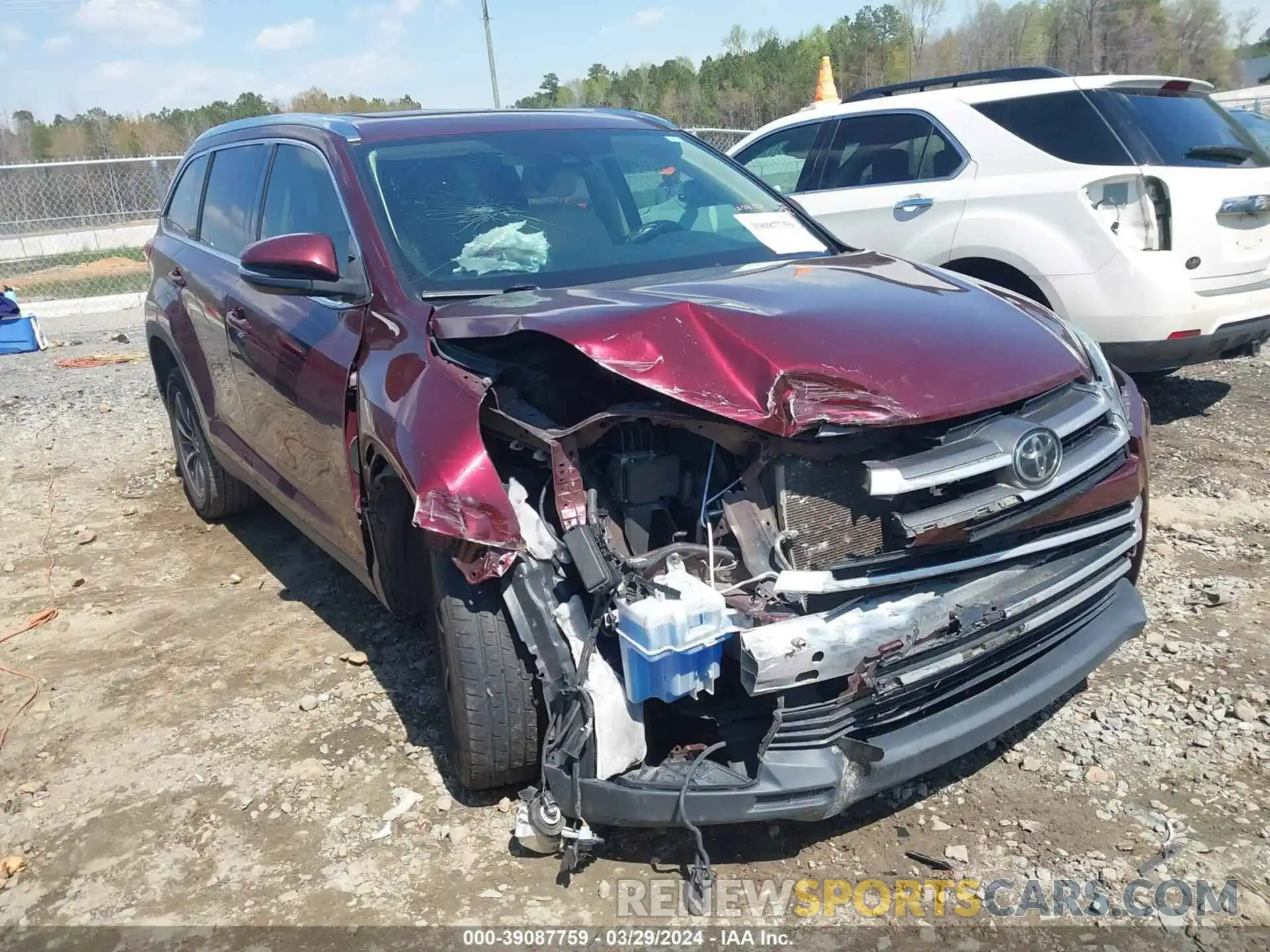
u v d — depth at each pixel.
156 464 6.88
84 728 3.72
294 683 3.92
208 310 4.74
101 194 16.08
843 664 2.47
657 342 2.69
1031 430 2.65
